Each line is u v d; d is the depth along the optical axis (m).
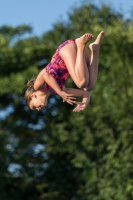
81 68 13.04
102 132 29.02
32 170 32.31
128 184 28.17
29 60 31.52
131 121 28.47
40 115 32.97
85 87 13.23
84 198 30.19
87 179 29.55
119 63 29.30
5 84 31.02
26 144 32.41
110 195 28.64
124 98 28.75
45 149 31.45
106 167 28.69
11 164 31.98
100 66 29.73
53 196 31.62
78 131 29.98
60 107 31.67
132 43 29.72
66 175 32.09
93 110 29.12
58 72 13.34
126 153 28.20
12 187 32.81
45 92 13.50
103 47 29.69
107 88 29.11
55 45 31.42
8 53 31.48
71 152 30.23
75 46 13.35
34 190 32.91
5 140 32.06
